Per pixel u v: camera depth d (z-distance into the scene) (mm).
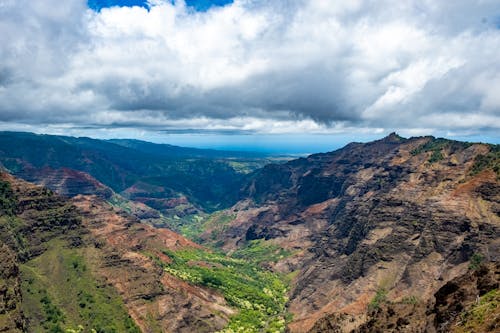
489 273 113625
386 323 146750
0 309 170750
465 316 99812
